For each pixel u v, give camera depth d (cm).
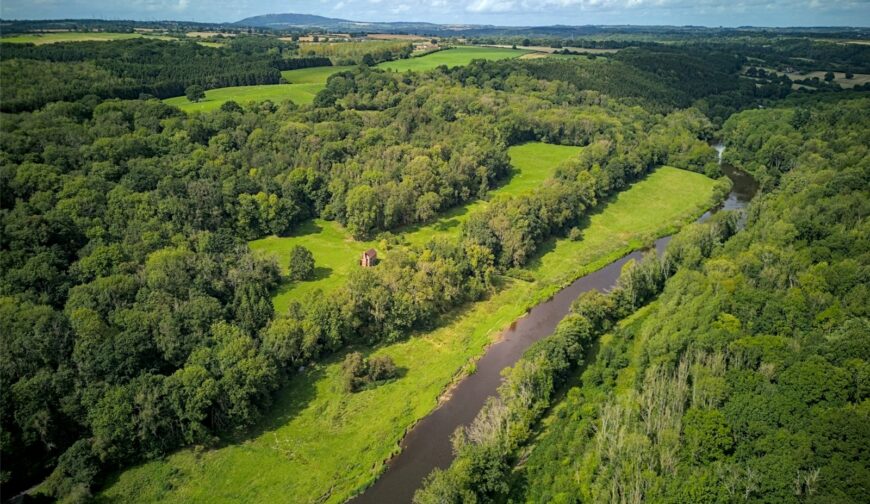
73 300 8194
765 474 5538
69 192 10538
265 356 7819
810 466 5522
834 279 8412
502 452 6462
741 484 5525
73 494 5991
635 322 9575
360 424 7581
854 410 5978
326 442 7244
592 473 6022
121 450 6600
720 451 6006
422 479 6725
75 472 6266
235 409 7106
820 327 7688
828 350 6881
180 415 6862
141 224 10594
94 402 6825
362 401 8006
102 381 7100
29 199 10306
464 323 10125
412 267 10481
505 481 6262
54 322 7531
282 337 8194
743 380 6656
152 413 6681
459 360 8994
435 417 7762
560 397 7888
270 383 7675
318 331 8619
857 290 8056
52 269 8762
